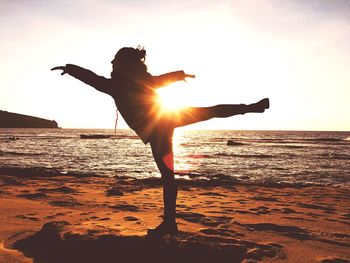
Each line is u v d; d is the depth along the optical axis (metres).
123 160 24.83
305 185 11.89
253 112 2.99
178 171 18.09
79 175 14.34
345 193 9.11
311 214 5.52
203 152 37.44
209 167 20.59
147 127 3.14
